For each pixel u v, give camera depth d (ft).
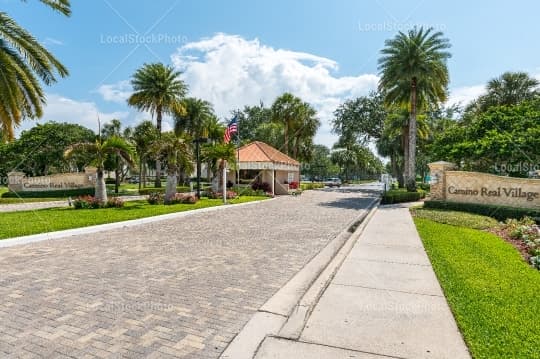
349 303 15.55
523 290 17.01
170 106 111.04
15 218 42.04
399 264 22.15
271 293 17.22
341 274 19.99
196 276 19.90
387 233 33.96
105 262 22.74
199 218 45.73
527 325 13.10
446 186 61.57
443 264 21.94
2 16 43.34
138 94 107.76
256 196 87.71
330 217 47.52
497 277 19.15
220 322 13.88
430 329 12.91
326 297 16.30
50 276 19.57
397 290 17.19
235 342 12.23
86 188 104.58
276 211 55.06
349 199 83.41
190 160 66.64
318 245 28.84
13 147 142.00
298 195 99.71
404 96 90.68
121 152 58.54
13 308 15.03
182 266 21.94
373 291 17.08
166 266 21.90
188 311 14.92
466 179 59.11
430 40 80.79
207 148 75.77
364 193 113.39
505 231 35.91
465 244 28.48
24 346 11.84
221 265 22.30
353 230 36.94
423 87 86.07
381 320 13.75
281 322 13.83
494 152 64.39
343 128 158.61
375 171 395.75
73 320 13.92
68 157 57.41
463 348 11.53
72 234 32.68
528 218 41.34
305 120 150.92
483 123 74.64
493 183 55.88
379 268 21.21
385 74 86.12
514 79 99.40
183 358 11.20
